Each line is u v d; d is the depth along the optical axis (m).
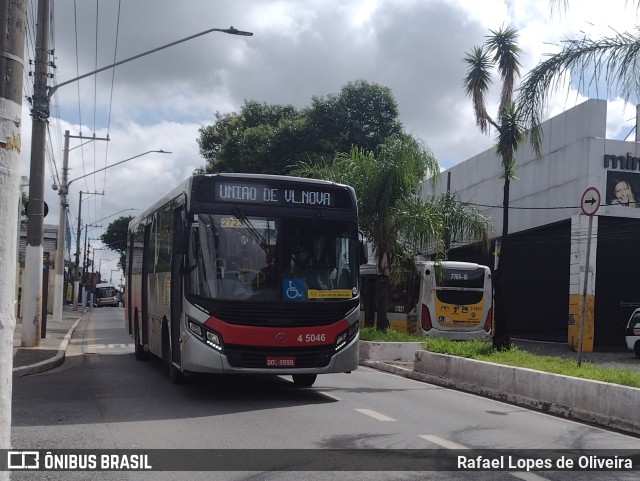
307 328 10.16
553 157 26.69
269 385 12.23
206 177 10.31
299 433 8.00
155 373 13.88
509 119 14.56
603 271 26.09
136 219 17.94
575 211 25.33
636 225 25.67
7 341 3.79
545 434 8.59
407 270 21.30
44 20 17.78
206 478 6.11
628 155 24.97
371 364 16.58
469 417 9.57
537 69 11.66
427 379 13.93
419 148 19.11
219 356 9.77
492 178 30.77
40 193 18.08
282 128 33.38
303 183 10.68
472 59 15.35
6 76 3.89
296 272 10.30
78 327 32.25
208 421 8.67
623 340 26.22
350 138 32.78
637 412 8.94
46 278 21.84
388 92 33.69
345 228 10.82
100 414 9.09
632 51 10.85
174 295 11.28
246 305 9.94
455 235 19.88
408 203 19.16
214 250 10.07
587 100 24.89
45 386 11.84
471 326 23.19
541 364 12.20
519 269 30.34
